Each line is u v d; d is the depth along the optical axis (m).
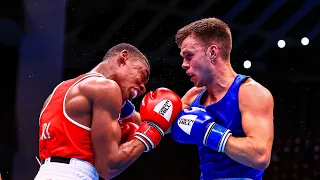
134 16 6.93
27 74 6.83
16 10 6.57
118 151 2.74
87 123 2.79
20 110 6.85
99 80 2.83
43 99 6.85
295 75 7.44
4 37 6.63
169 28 7.04
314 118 7.52
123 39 6.97
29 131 6.88
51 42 6.81
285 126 7.62
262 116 2.69
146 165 7.71
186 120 2.77
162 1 6.88
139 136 2.81
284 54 7.37
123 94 3.03
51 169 2.73
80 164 2.73
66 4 6.71
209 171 2.89
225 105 2.80
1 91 6.77
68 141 2.76
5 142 6.81
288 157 7.60
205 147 2.89
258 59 7.38
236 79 2.83
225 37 2.88
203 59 2.84
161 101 2.87
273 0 6.93
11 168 6.84
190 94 3.28
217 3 6.93
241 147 2.61
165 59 7.08
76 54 6.91
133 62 3.06
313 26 7.16
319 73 7.36
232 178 2.79
